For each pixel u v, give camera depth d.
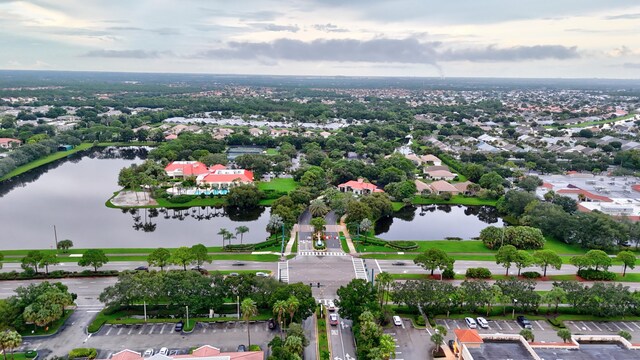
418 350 142.88
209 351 129.75
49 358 134.38
